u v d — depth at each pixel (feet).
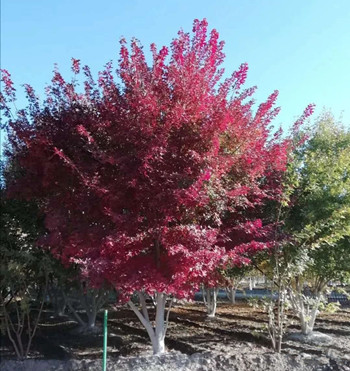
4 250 23.58
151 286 17.62
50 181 21.44
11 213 25.77
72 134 20.97
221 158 19.03
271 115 22.34
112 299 48.55
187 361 19.65
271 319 24.98
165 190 18.45
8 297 31.14
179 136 19.58
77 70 23.22
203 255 17.76
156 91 19.69
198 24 21.31
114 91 20.31
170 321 40.11
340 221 26.30
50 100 22.81
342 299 55.47
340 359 21.61
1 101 22.06
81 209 19.93
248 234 22.08
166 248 18.49
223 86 20.94
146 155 18.04
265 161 21.86
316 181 26.50
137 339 30.68
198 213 20.31
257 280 80.79
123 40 20.39
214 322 39.34
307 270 29.55
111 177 19.93
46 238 19.94
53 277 28.78
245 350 25.64
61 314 43.86
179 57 20.27
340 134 32.73
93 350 26.86
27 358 24.53
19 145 22.71
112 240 17.33
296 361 20.85
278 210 24.48
